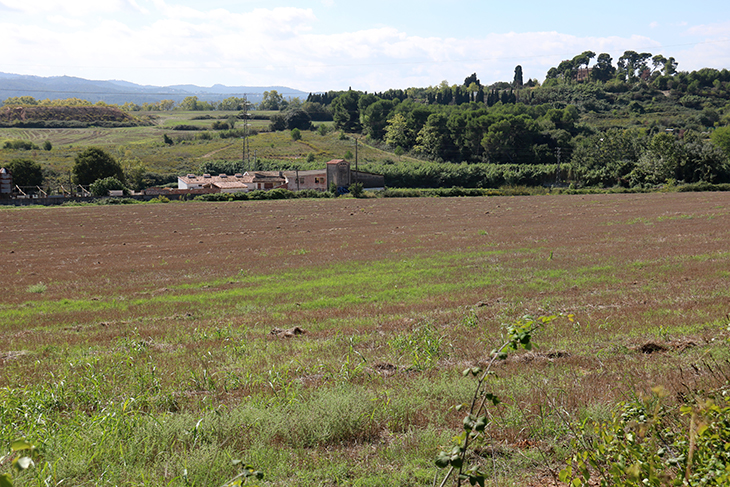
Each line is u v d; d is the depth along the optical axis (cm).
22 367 1185
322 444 713
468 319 1480
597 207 6556
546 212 6159
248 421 760
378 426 753
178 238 4912
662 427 531
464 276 2402
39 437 693
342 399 794
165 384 995
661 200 7256
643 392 740
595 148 13588
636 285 1967
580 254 2919
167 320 1777
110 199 9631
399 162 16825
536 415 734
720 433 398
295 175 12519
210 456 642
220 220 6550
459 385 873
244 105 16475
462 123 17250
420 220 5831
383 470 621
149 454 666
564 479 450
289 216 6850
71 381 1010
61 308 2109
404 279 2397
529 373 949
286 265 3125
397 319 1581
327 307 1888
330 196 10550
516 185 12681
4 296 2445
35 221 6812
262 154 18088
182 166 16162
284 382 956
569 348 1148
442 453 368
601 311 1520
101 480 593
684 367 895
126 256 3872
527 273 2392
